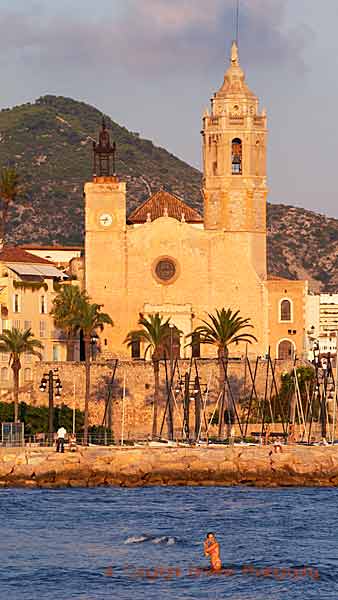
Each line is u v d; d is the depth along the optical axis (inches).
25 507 7632.9
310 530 6860.2
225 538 6628.9
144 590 5615.2
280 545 6446.9
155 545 6446.9
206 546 6013.8
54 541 6550.2
